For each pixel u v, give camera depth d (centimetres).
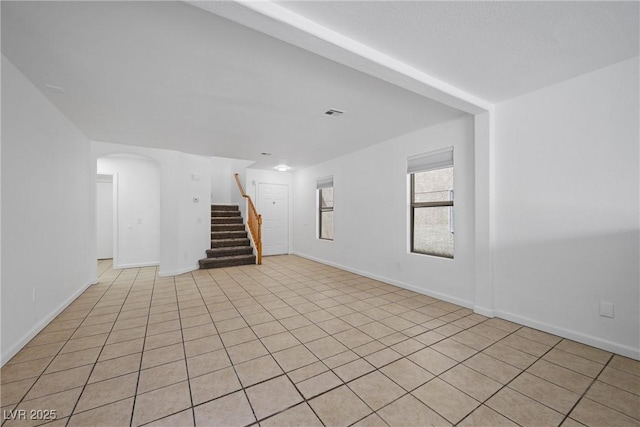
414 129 383
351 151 514
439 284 366
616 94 219
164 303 352
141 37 180
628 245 216
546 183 259
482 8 154
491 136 295
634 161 212
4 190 207
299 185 738
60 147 310
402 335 259
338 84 248
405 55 203
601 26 170
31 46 190
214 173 887
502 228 292
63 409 160
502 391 178
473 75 234
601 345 229
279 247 765
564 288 250
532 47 194
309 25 163
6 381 186
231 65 216
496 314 301
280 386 183
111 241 679
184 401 168
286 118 335
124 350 230
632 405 164
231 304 349
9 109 211
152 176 593
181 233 525
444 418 155
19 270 227
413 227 413
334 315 311
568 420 153
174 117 330
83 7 152
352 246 529
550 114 255
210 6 140
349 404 166
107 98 276
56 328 272
